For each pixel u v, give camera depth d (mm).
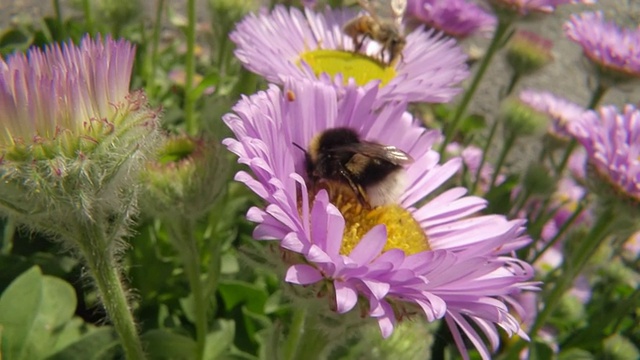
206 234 120
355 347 101
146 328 115
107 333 96
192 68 133
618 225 106
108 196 62
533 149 228
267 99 76
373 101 87
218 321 117
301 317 88
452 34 151
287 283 67
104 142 58
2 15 235
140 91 61
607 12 311
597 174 106
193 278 93
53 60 58
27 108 55
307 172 83
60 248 120
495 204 138
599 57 134
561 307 138
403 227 84
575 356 130
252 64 105
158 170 81
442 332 130
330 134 83
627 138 112
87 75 58
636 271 172
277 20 119
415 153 89
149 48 175
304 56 118
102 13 133
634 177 102
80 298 118
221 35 142
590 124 114
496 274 70
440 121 195
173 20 182
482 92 254
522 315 73
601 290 164
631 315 158
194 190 83
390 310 62
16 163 56
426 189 89
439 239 85
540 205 162
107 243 65
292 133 82
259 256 69
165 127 143
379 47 123
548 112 149
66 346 94
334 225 62
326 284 65
